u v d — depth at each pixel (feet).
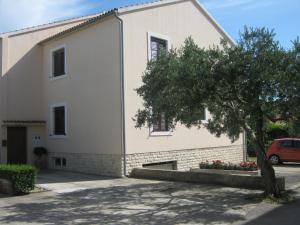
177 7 65.51
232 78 36.47
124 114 55.62
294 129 37.47
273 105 36.68
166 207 36.19
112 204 37.55
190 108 37.55
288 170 68.08
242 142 78.64
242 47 36.73
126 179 53.57
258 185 44.62
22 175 42.50
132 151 56.34
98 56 59.47
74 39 64.13
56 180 52.90
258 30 36.52
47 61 70.28
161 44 62.90
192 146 66.39
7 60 67.26
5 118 66.49
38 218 32.42
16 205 37.35
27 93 69.51
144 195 41.91
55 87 68.18
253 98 36.52
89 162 60.44
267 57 35.60
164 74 39.29
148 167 58.70
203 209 35.29
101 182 50.98
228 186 46.75
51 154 68.23
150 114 42.24
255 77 35.50
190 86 36.37
